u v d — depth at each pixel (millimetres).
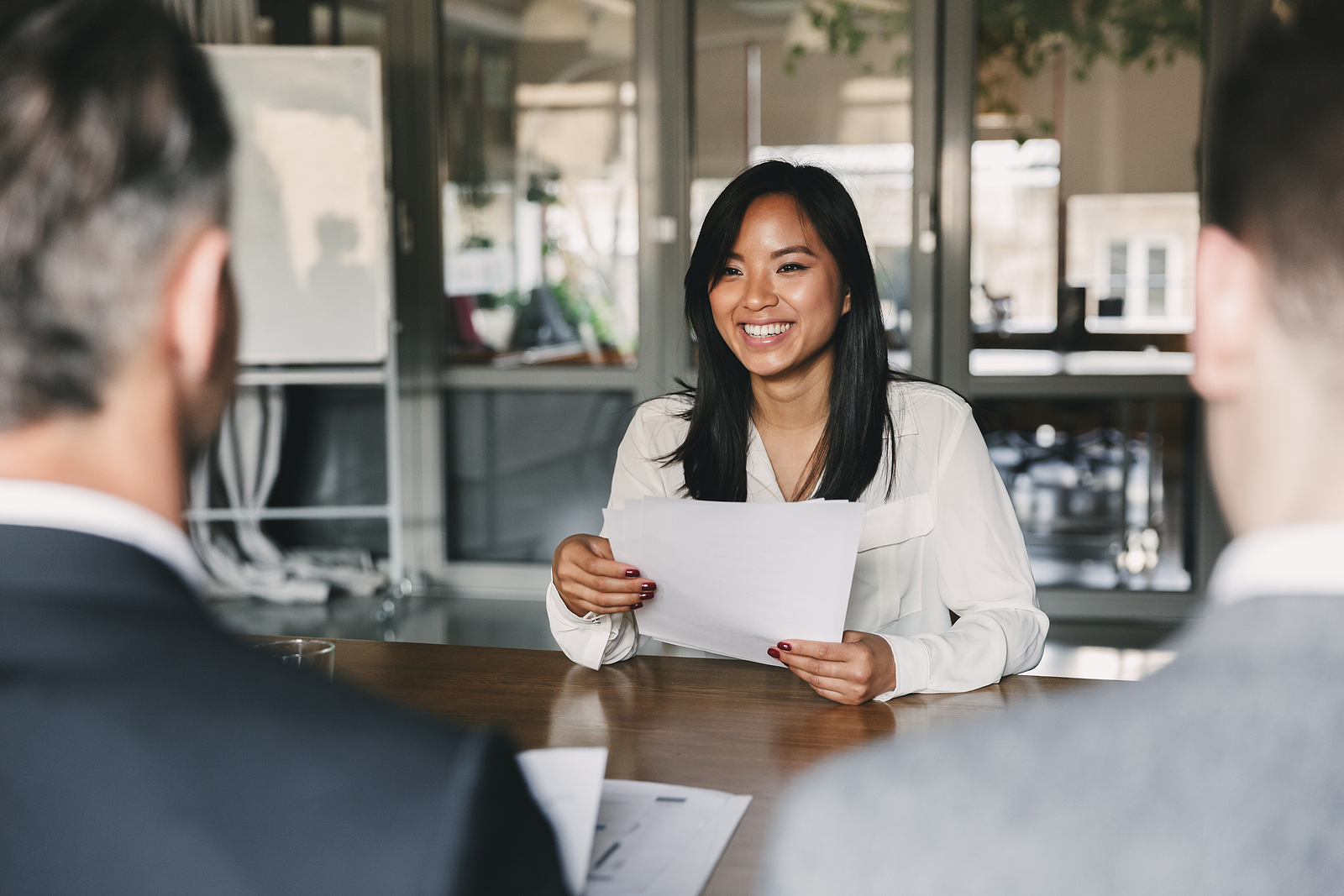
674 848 814
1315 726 329
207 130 416
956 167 3998
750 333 1494
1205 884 320
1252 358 379
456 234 4387
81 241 386
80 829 348
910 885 340
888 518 1523
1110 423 4438
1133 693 359
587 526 4422
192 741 355
